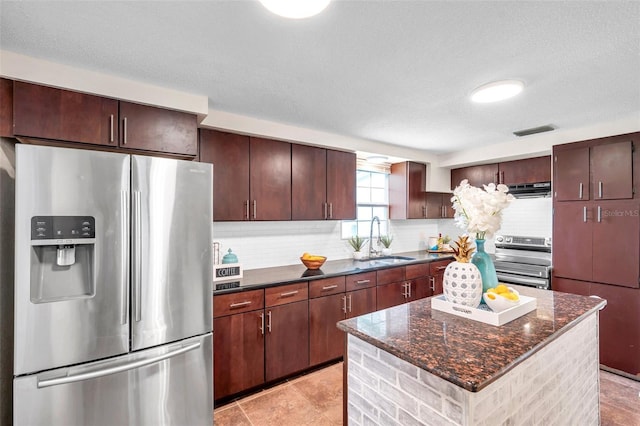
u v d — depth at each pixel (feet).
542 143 10.52
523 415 3.89
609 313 9.10
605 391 8.01
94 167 5.12
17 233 4.61
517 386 3.79
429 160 13.43
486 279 5.61
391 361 4.04
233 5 3.96
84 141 5.74
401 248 14.49
